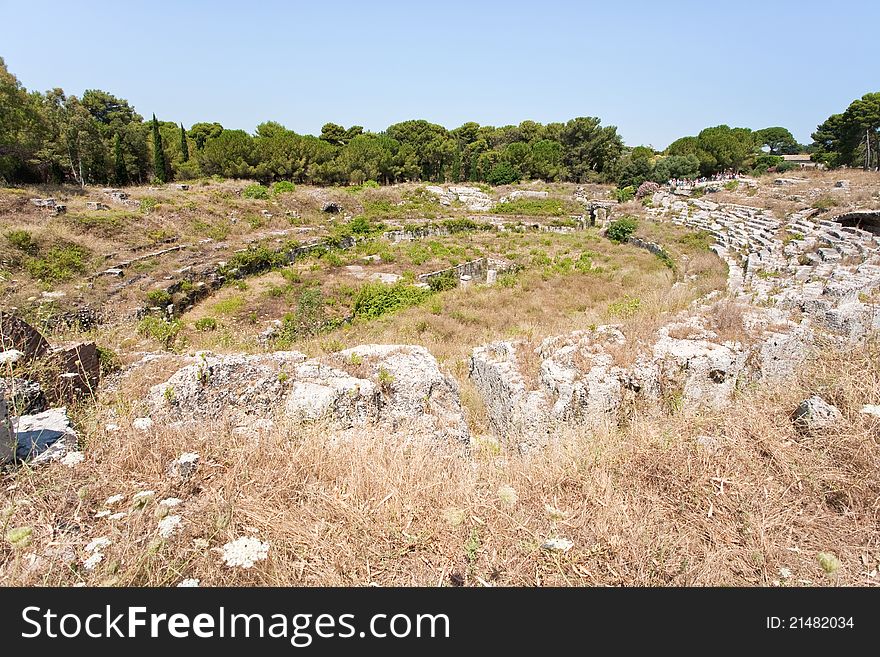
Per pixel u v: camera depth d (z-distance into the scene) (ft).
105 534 8.81
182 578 8.11
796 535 9.88
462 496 10.82
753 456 12.15
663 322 21.57
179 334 36.22
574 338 20.66
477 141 229.45
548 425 17.21
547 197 140.97
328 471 11.35
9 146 90.84
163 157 136.26
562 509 10.66
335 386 15.88
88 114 122.31
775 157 177.68
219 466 11.31
